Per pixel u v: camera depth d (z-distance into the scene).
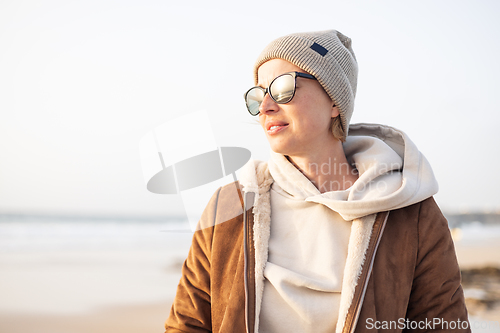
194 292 1.13
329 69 1.02
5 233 13.98
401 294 0.96
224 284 1.05
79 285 6.75
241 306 0.98
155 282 7.00
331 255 1.00
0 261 8.94
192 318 1.11
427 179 1.07
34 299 5.89
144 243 11.89
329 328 0.94
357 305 0.91
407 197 0.98
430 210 1.05
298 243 1.05
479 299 5.55
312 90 1.02
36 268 8.21
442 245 1.02
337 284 0.95
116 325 4.75
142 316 5.11
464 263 8.53
